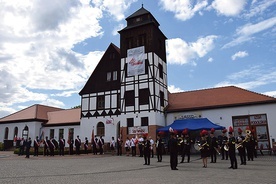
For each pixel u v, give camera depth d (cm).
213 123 2377
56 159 1872
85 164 1508
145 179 898
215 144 1588
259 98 2364
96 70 3098
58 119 3506
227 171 1113
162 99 2809
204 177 931
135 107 2667
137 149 2556
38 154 2372
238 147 1429
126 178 932
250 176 942
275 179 862
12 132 3569
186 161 1688
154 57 2720
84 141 2961
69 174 1059
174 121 2527
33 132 3409
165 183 803
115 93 2906
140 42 2828
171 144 1237
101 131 2914
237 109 2412
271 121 2250
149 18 2858
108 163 1577
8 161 1670
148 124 2555
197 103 2688
